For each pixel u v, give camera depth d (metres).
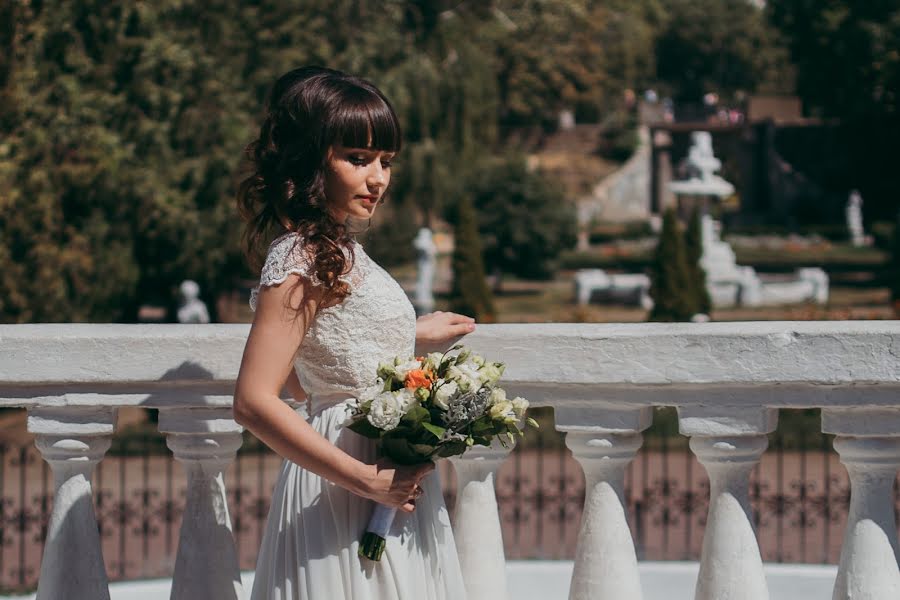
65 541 2.86
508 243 30.94
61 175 14.04
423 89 24.84
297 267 2.37
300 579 2.48
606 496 2.83
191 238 16.38
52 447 2.85
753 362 2.68
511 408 2.44
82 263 14.27
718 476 2.78
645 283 28.59
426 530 2.57
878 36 35.09
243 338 2.79
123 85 15.75
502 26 51.22
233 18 18.03
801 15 37.56
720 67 71.69
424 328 2.77
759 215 51.38
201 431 2.83
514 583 3.95
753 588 2.74
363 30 22.39
